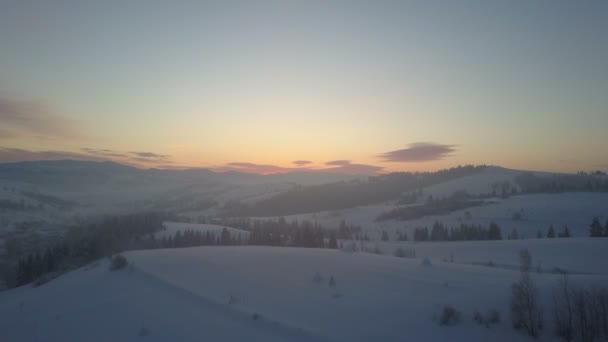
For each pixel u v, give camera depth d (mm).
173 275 18203
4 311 17906
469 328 9875
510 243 63062
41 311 16172
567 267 36969
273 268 18109
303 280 15859
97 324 13086
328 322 11055
